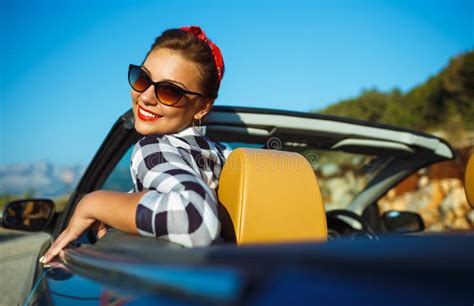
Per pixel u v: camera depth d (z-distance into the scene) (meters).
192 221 1.31
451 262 0.59
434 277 0.58
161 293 0.82
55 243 1.60
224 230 1.57
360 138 2.54
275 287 0.67
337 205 3.60
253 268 0.70
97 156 2.21
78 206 1.55
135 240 1.39
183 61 1.73
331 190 7.22
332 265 0.65
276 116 2.30
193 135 1.76
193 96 1.79
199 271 0.76
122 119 1.94
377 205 3.30
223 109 2.24
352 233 2.83
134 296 0.89
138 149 1.58
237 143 2.53
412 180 10.68
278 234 1.47
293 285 0.66
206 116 2.21
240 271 0.71
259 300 0.67
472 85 11.91
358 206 3.26
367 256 0.65
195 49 1.75
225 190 1.57
